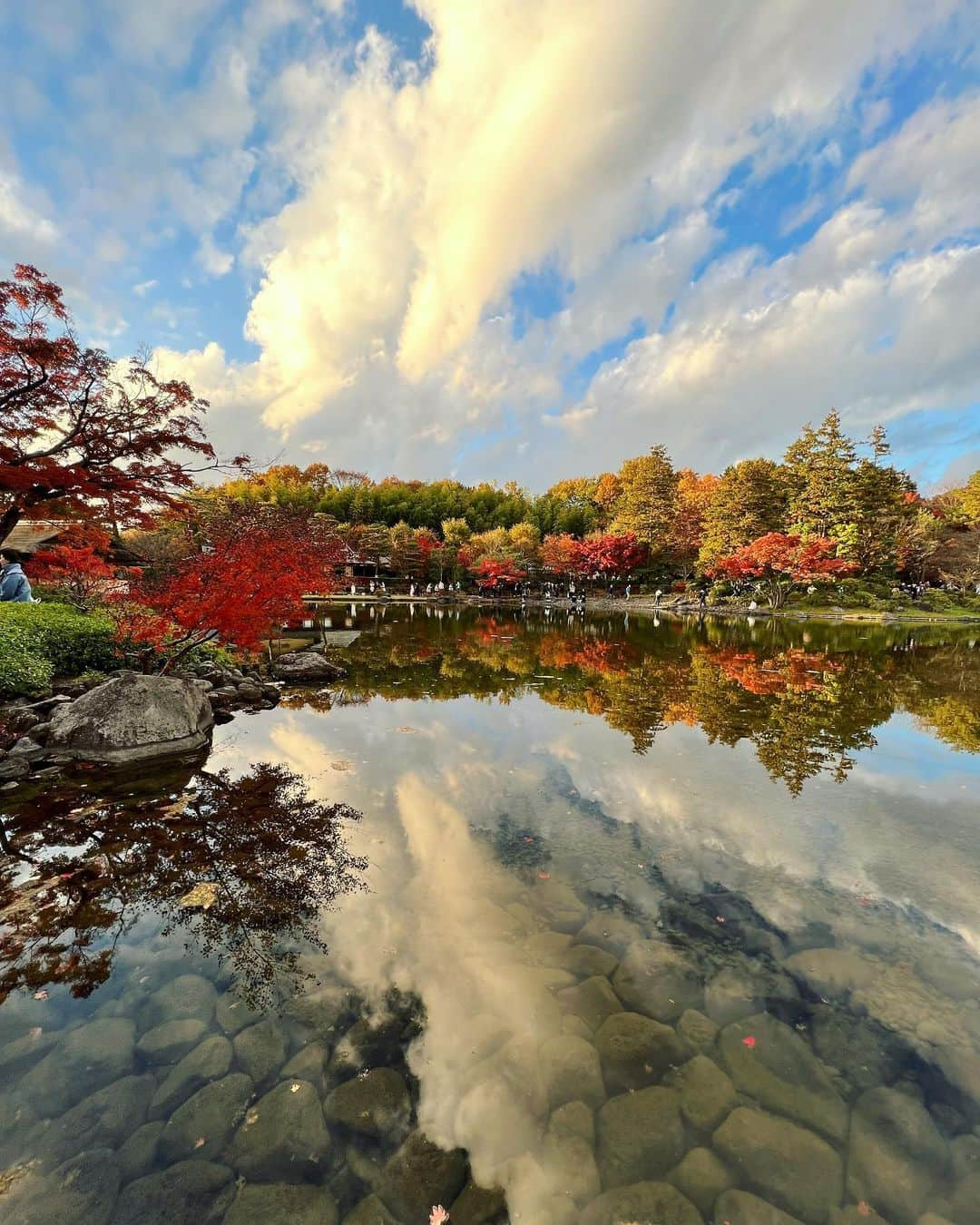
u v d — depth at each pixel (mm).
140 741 7094
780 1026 2883
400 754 7324
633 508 57031
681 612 40750
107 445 7410
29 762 6555
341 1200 2055
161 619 8516
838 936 3635
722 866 4516
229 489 58219
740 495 47469
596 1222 1991
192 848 4719
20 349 6477
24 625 9172
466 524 64125
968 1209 2051
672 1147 2271
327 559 15383
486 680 12969
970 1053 2742
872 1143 2291
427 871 4367
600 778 6496
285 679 12773
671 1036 2807
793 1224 1990
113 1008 2957
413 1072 2586
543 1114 2396
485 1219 2000
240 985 3133
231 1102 2432
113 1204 2023
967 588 44812
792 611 38969
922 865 4578
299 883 4188
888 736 8398
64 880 4215
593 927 3678
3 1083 2500
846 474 43312
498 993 3086
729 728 8766
